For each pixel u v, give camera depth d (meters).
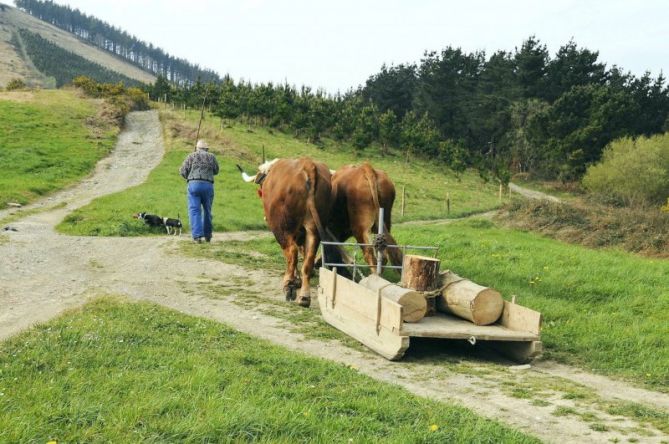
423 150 66.75
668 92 83.12
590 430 5.41
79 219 19.56
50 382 5.51
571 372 7.74
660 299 11.07
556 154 68.75
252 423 4.66
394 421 5.09
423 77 96.69
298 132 64.06
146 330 7.68
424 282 8.86
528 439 4.91
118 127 51.03
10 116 45.81
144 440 4.35
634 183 51.47
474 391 6.56
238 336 7.93
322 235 10.02
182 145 44.72
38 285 10.78
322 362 6.87
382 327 7.82
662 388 7.16
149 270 12.66
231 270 13.15
